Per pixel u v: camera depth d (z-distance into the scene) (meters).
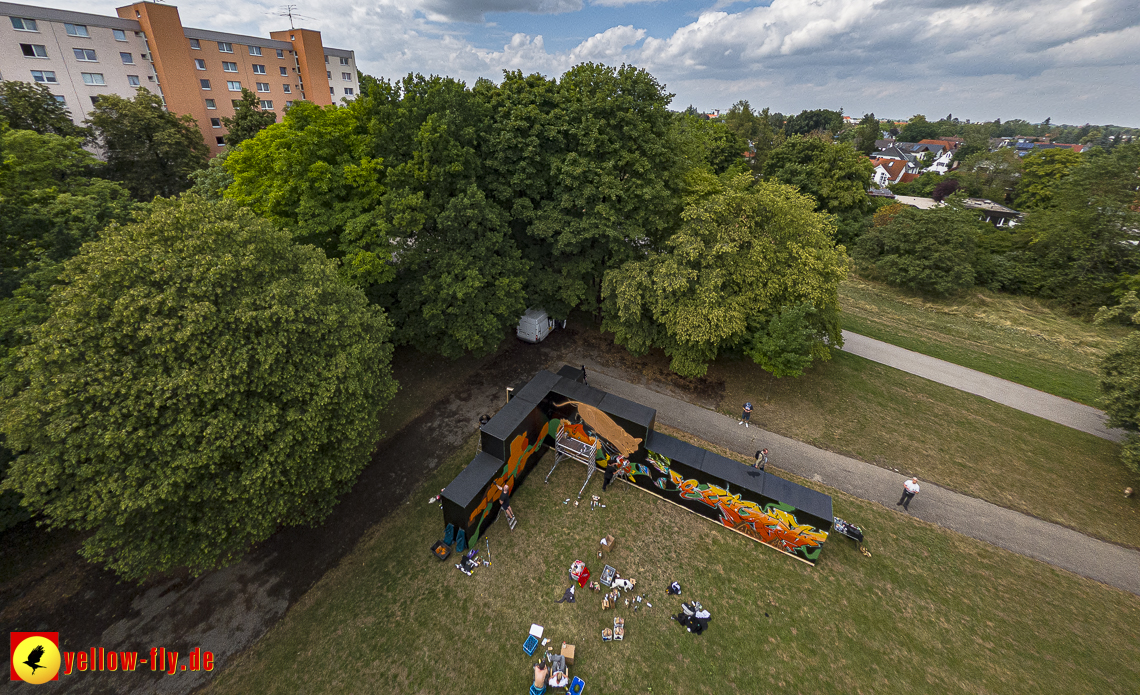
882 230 44.94
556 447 19.73
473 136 21.80
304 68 63.31
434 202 21.17
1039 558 16.77
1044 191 56.75
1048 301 41.25
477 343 22.11
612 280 23.69
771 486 16.28
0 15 39.06
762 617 14.21
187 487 11.80
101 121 35.31
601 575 15.13
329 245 21.73
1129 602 15.29
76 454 10.59
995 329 35.66
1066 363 30.78
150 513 11.47
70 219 18.47
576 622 13.78
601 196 23.42
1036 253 42.78
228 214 14.66
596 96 22.50
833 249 25.19
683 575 15.38
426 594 14.50
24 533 15.77
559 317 28.25
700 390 25.75
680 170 26.12
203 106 53.22
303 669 12.57
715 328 21.59
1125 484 20.25
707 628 13.81
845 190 51.69
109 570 15.03
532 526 16.94
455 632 13.47
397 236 20.67
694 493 17.39
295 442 13.21
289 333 13.40
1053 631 14.26
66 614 13.77
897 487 19.78
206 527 11.98
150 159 38.38
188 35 52.03
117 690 12.09
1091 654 13.65
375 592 14.59
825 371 28.06
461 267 21.33
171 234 12.93
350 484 16.33
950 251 39.72
